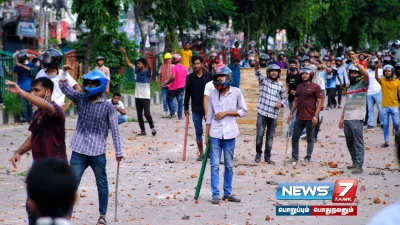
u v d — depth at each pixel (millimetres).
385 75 17547
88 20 25109
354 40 61719
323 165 14766
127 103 27484
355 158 13961
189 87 14922
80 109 9133
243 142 18391
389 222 3543
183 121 23188
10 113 20828
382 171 14039
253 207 10695
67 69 9109
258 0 39781
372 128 21016
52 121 8180
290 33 49250
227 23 42438
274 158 15695
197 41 40500
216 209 10547
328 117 25562
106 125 9180
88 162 9195
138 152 16094
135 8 31172
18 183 12273
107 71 20953
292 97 19516
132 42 28359
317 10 47469
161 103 30547
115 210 9727
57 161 3730
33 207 3658
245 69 19906
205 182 12711
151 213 10250
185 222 9734
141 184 12383
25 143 8469
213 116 10984
